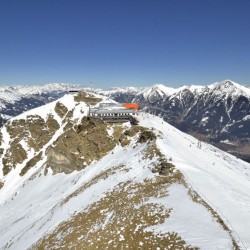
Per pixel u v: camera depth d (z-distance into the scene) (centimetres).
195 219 4919
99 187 8469
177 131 16300
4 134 17688
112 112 15400
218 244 4012
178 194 6109
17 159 16512
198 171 7881
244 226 4631
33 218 9794
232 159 15838
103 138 13788
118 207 6419
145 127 13325
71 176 12838
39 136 17375
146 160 8981
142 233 4994
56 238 6350
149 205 5925
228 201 5800
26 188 13812
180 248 4162
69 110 18412
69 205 8288
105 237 5359
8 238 8931
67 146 13988
